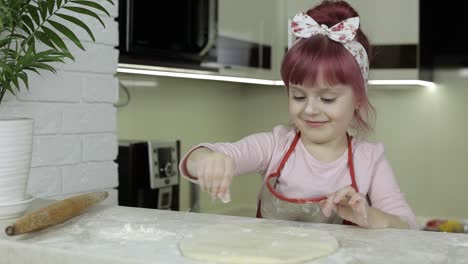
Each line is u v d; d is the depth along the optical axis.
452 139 2.96
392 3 2.69
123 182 1.88
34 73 1.38
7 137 0.99
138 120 2.44
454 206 2.97
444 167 2.99
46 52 1.14
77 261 0.70
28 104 1.37
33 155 1.39
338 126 1.10
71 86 1.48
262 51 2.73
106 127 1.60
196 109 2.89
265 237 0.77
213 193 0.85
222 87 3.13
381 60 2.71
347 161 1.24
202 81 2.93
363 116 1.22
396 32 2.69
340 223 1.19
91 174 1.55
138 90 2.43
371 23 2.72
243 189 3.37
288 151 1.27
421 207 3.04
